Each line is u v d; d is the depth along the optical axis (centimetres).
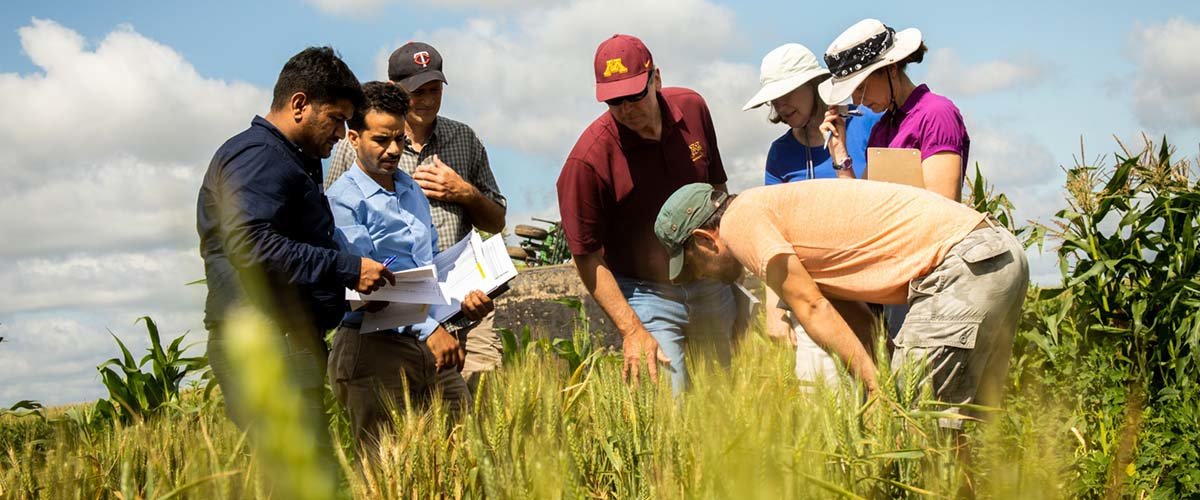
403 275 425
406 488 280
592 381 353
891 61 441
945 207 366
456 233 557
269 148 373
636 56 475
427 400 493
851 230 367
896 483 237
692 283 512
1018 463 183
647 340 500
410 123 560
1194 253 470
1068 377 466
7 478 301
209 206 359
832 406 257
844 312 435
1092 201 489
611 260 526
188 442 289
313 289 379
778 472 147
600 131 501
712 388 275
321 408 367
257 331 42
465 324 563
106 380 592
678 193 421
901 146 441
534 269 773
